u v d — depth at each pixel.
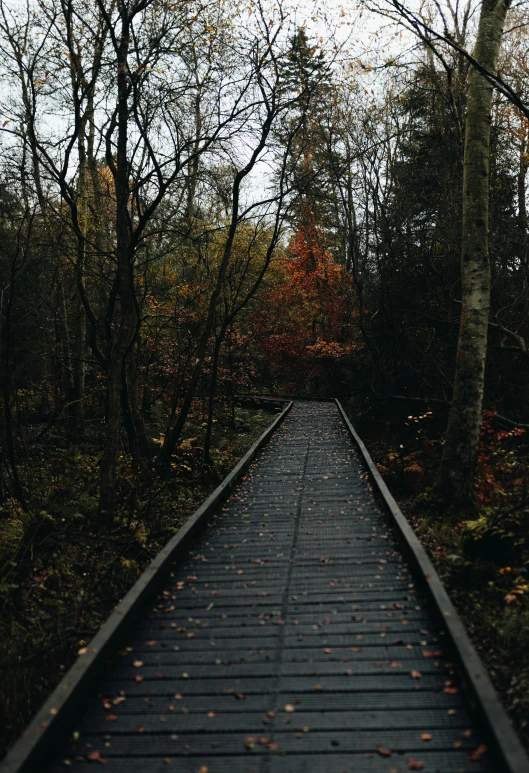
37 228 14.62
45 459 14.30
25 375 21.11
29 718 5.59
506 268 17.77
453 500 9.95
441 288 18.70
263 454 15.30
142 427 15.35
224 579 6.83
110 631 5.06
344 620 5.57
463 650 4.44
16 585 7.36
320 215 33.56
